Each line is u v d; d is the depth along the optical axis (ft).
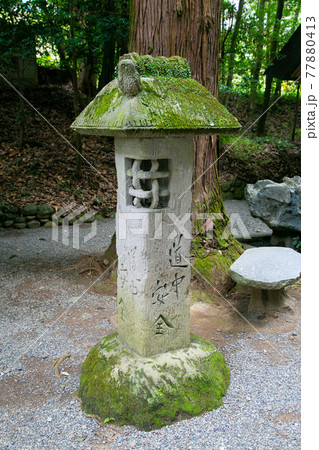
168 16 12.14
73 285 13.43
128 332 7.91
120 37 22.57
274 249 11.91
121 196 7.61
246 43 27.86
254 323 10.96
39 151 24.81
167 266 7.45
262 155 28.78
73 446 6.58
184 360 7.63
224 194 26.03
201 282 12.28
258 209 16.52
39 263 15.39
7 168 22.75
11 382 8.36
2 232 19.42
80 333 10.37
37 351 9.50
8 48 21.57
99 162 25.88
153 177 6.98
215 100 7.23
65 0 21.39
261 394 7.89
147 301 7.32
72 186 23.22
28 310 11.63
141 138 6.68
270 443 6.63
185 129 6.43
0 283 13.39
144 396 6.98
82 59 30.91
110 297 12.58
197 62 12.60
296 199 15.93
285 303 11.45
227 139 28.78
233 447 6.54
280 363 9.05
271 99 35.22
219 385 7.74
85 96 31.99
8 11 19.70
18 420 7.20
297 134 32.73
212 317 11.26
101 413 7.14
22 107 23.72
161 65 7.09
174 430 6.87
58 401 7.72
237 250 13.57
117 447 6.54
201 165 13.07
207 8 12.42
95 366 7.79
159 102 6.43
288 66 22.53
